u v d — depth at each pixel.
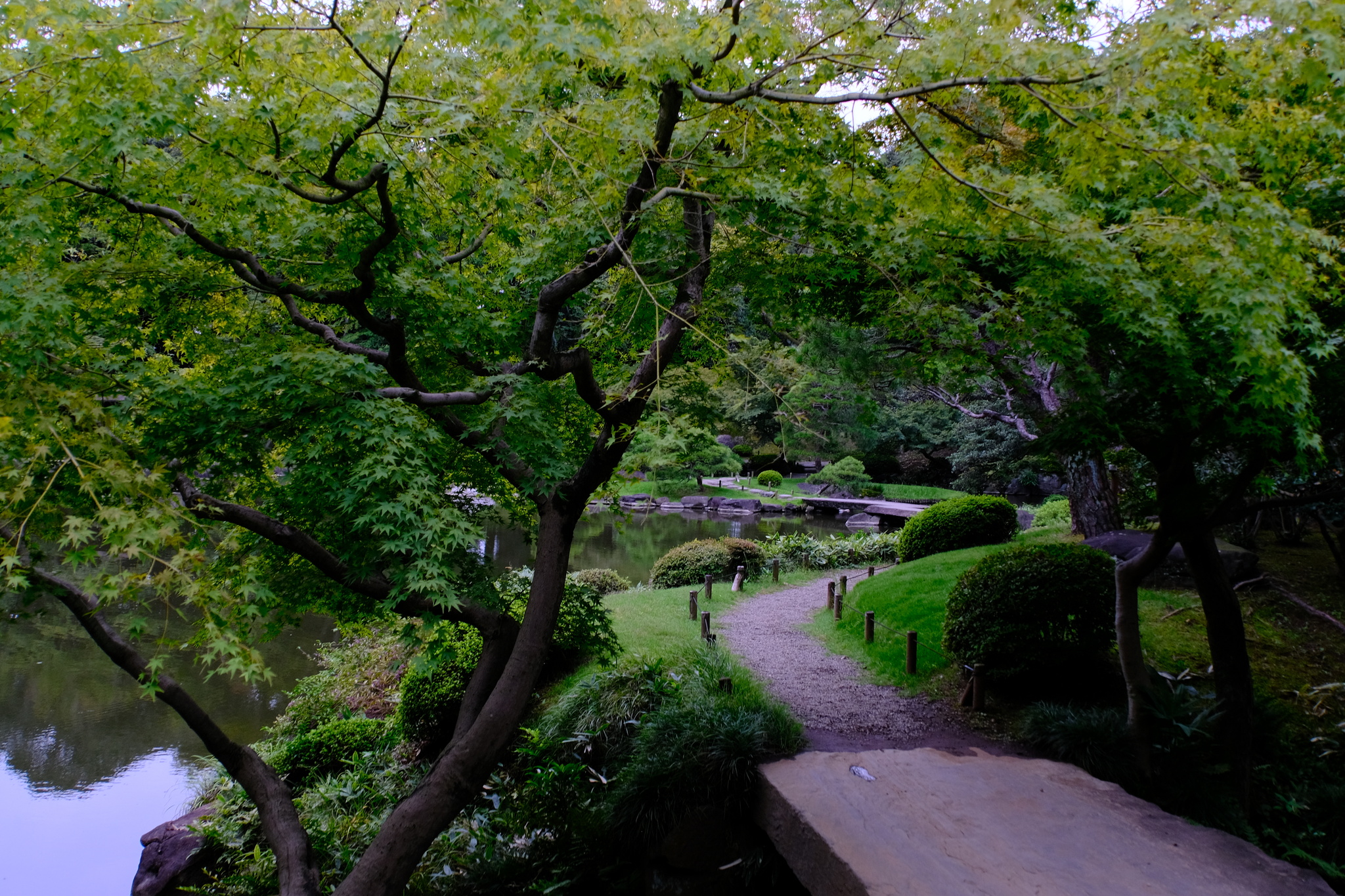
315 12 3.04
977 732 6.38
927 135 4.19
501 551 17.33
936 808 4.47
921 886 3.61
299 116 3.41
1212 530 5.37
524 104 3.54
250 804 6.77
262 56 3.28
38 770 8.08
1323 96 3.58
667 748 5.45
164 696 4.19
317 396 3.90
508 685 4.42
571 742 6.41
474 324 5.14
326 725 8.00
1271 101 3.31
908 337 5.58
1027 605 6.81
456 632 7.17
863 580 11.90
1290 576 8.80
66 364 3.64
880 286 5.65
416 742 7.58
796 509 25.06
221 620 2.87
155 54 3.15
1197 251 3.36
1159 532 5.10
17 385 3.00
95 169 3.47
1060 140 3.55
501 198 4.19
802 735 5.87
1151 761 5.34
